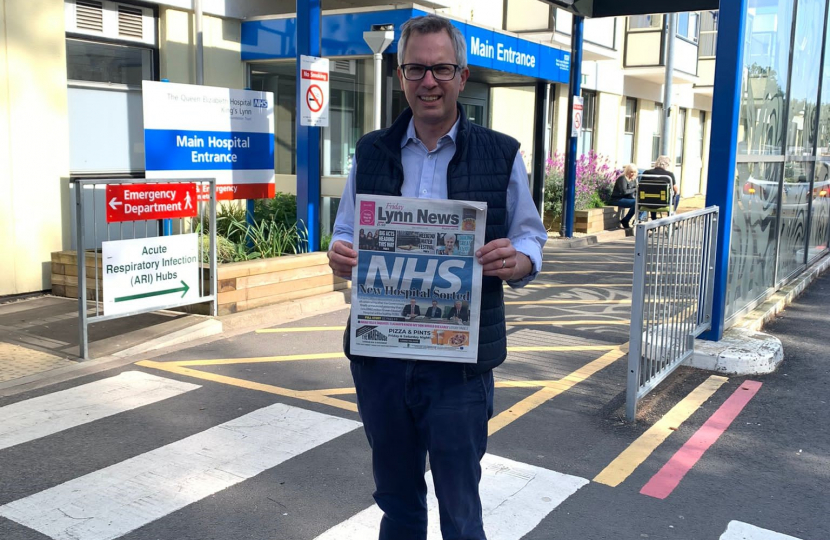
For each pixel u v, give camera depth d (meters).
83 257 5.73
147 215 6.27
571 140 13.87
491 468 4.00
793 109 8.09
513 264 2.39
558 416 4.84
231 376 5.54
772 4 6.63
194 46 10.30
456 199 2.47
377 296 2.47
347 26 10.31
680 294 5.43
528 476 3.92
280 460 4.07
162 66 9.98
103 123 9.38
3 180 7.84
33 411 4.74
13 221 7.96
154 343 6.25
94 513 3.46
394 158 2.54
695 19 22.00
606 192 16.98
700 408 5.03
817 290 9.38
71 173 9.02
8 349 6.05
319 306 7.92
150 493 3.66
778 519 3.53
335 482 3.82
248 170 8.12
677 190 15.54
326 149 10.88
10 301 7.86
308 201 8.55
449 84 2.40
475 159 2.49
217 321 6.84
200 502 3.58
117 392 5.14
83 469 3.92
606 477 3.93
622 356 6.33
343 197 2.74
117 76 9.55
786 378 5.70
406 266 2.45
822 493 3.82
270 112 8.31
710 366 5.82
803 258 9.98
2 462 3.99
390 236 2.45
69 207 8.53
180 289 6.57
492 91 15.30
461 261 2.42
